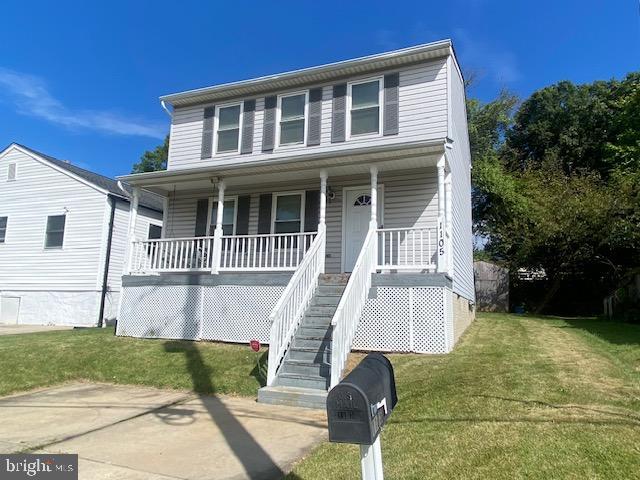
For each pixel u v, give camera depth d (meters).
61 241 16.73
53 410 6.18
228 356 8.62
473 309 15.63
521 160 30.52
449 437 4.25
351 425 1.96
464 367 6.98
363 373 2.18
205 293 10.27
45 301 16.53
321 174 10.34
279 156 12.70
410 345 8.42
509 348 8.73
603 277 20.06
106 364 8.62
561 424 4.34
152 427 5.35
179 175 11.38
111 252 16.36
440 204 9.16
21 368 8.36
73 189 16.89
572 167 28.61
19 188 17.81
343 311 7.12
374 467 2.11
